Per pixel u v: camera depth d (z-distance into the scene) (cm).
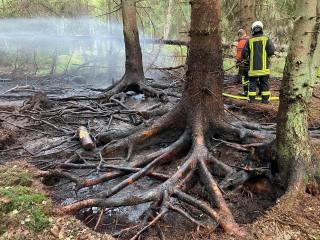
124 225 422
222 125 541
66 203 462
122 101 914
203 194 436
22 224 346
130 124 747
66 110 794
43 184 446
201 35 514
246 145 491
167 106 811
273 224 353
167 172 498
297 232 340
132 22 952
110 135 604
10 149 611
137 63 978
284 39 1321
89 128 679
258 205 438
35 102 855
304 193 391
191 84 541
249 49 794
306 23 383
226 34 1228
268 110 748
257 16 1320
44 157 594
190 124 536
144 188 501
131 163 492
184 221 419
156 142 575
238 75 1041
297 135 411
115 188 428
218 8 509
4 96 1030
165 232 397
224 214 381
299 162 408
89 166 503
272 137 520
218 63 531
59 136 678
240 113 766
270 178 441
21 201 368
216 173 476
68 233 342
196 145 495
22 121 770
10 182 412
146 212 410
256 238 339
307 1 376
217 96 541
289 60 403
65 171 515
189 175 450
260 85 820
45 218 355
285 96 411
